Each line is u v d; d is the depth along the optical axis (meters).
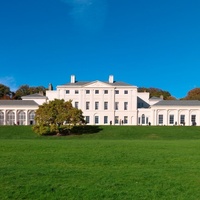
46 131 69.31
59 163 25.16
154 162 25.97
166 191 16.77
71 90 113.31
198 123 106.44
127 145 40.31
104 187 17.36
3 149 34.94
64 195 16.03
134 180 19.00
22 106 110.00
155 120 108.06
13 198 15.59
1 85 160.00
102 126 79.81
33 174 20.41
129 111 112.62
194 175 20.59
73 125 72.31
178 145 40.59
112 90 112.81
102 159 27.17
